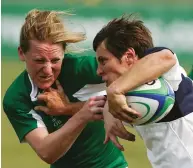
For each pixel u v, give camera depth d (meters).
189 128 13.85
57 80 16.50
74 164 17.48
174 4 59.38
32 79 16.05
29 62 15.56
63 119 16.70
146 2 60.53
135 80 12.88
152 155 14.34
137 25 14.23
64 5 59.94
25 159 32.56
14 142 36.81
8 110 16.58
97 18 59.44
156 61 12.98
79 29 17.02
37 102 16.47
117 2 60.62
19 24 60.53
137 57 13.99
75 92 16.56
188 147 13.78
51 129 16.86
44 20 15.39
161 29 59.25
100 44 14.02
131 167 30.09
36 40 15.34
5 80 51.50
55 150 15.66
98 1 59.94
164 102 13.32
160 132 13.88
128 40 13.92
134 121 13.37
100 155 17.47
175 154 13.81
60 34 15.38
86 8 59.84
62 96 16.48
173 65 13.20
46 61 15.43
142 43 14.05
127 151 34.03
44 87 15.92
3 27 60.59
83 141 17.14
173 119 13.80
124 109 12.91
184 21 59.03
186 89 13.99
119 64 13.91
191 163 13.70
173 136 13.81
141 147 35.09
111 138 14.77
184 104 13.88
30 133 16.34
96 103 15.13
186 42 58.62
